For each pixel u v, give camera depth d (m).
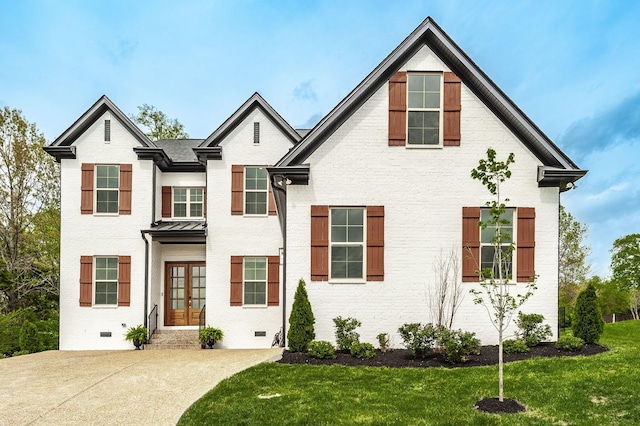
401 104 10.88
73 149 15.02
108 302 15.02
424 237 10.74
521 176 10.82
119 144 15.27
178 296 15.92
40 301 22.36
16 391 8.21
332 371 8.56
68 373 9.71
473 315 10.58
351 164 10.84
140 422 6.48
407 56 10.98
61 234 15.02
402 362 9.17
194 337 14.86
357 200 10.80
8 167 20.89
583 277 29.14
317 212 10.76
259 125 15.38
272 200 15.27
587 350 9.53
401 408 6.45
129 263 14.99
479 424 5.85
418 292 10.64
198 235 15.05
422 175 10.83
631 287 30.75
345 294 10.64
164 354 12.18
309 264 10.73
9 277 19.94
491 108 10.88
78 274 14.96
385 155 10.86
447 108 10.86
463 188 10.82
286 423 6.00
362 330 10.59
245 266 15.23
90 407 7.18
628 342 11.22
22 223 21.58
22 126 21.08
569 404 6.45
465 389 7.23
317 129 10.70
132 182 15.23
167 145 18.06
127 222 15.13
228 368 9.48
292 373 8.48
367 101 10.91
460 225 10.78
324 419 6.07
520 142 10.84
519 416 6.09
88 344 14.73
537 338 10.04
